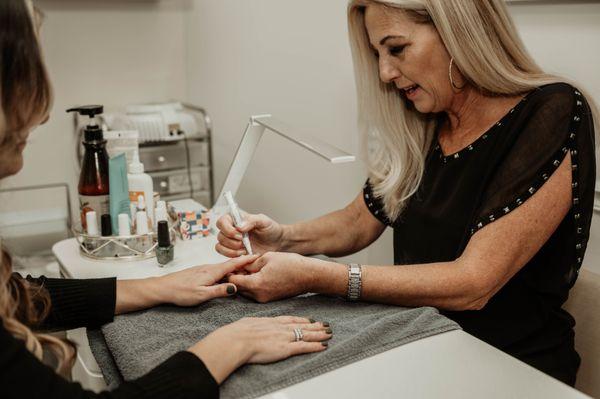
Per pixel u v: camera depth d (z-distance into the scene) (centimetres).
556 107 97
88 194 126
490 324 104
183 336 84
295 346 78
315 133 174
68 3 210
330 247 128
